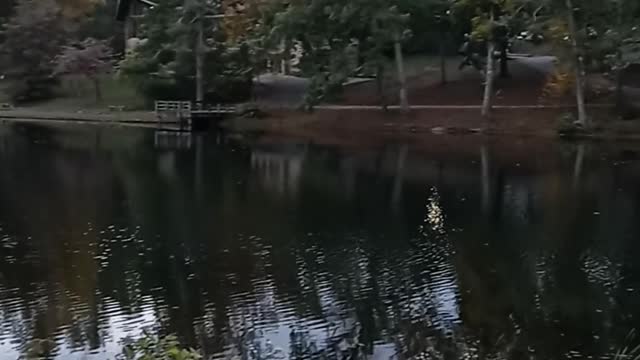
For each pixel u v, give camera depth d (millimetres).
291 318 16266
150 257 20719
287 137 46969
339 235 23047
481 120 45969
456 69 57656
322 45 47969
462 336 15273
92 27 74375
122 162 38219
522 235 22672
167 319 16203
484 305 16875
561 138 41656
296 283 18516
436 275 19047
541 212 25531
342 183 31703
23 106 64812
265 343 15055
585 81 45344
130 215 25859
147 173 34812
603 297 17234
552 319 16016
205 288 18172
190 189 30812
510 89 51281
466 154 38438
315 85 47656
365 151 40500
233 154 40719
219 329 15680
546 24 40625
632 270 19156
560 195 28047
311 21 46000
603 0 38812
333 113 50594
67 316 16359
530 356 14305
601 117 42844
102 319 16188
